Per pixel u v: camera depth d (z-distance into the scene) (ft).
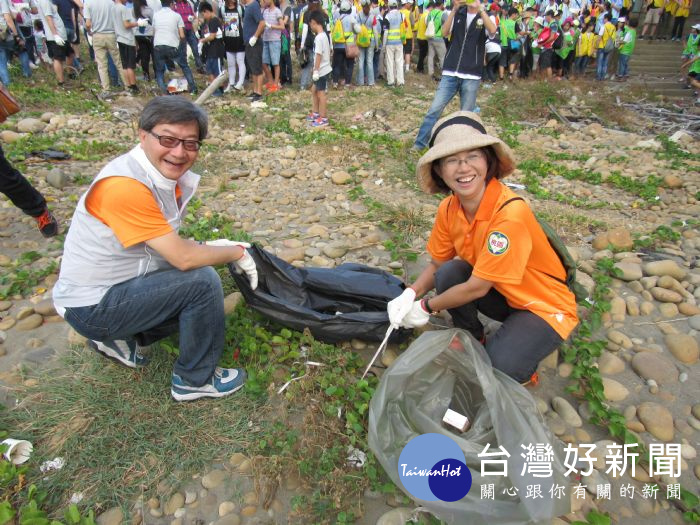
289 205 15.21
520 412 6.53
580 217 14.92
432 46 40.47
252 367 8.52
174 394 7.80
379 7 42.93
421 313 8.23
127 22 27.91
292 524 6.43
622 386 8.80
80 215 6.83
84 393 7.94
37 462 6.97
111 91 29.14
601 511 6.87
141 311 7.05
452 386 7.23
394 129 25.18
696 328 10.23
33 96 25.14
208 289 7.07
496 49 38.14
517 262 7.02
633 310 10.68
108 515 6.43
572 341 9.72
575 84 39.63
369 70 37.17
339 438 7.40
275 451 7.23
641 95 38.27
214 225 13.53
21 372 8.35
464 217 7.62
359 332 8.86
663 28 58.08
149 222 6.53
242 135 22.36
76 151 18.17
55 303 7.23
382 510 6.68
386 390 6.91
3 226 12.89
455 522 6.02
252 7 28.35
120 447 7.23
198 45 37.24
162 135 6.29
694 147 24.67
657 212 16.08
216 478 6.93
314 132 22.86
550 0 48.44
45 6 27.66
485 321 10.03
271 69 35.22
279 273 9.45
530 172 19.42
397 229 13.52
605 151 23.12
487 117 29.60
